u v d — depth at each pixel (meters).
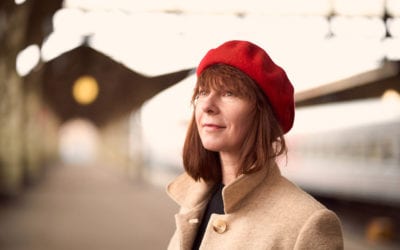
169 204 19.23
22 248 10.20
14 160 21.08
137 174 33.28
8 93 20.86
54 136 71.06
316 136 19.69
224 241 1.62
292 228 1.54
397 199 14.81
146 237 11.66
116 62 42.00
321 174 19.30
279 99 1.68
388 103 14.86
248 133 1.68
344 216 16.69
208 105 1.68
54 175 39.03
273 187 1.66
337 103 17.47
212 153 1.86
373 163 16.02
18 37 20.81
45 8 22.73
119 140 54.62
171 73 38.56
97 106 72.25
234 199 1.64
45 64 37.53
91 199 20.98
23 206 18.11
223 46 1.70
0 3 18.70
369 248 10.69
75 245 10.58
